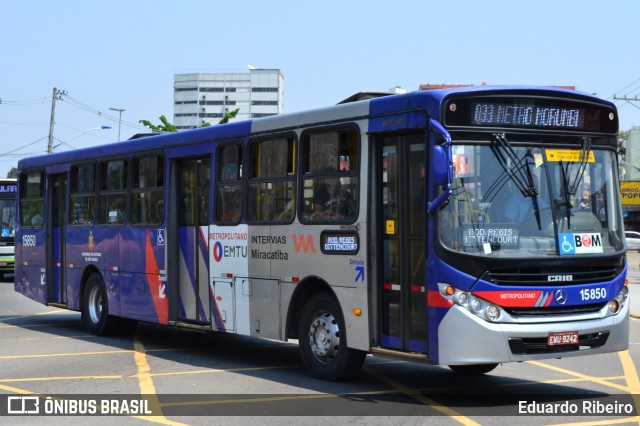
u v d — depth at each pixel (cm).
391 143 917
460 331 823
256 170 1109
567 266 855
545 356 837
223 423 783
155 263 1309
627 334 897
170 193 1281
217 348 1327
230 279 1146
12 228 2984
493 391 939
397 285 905
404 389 949
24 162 1758
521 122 871
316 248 998
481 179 848
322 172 998
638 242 6144
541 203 862
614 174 921
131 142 1392
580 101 902
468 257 826
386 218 923
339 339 975
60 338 1459
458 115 848
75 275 1552
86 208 1523
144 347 1337
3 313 1950
